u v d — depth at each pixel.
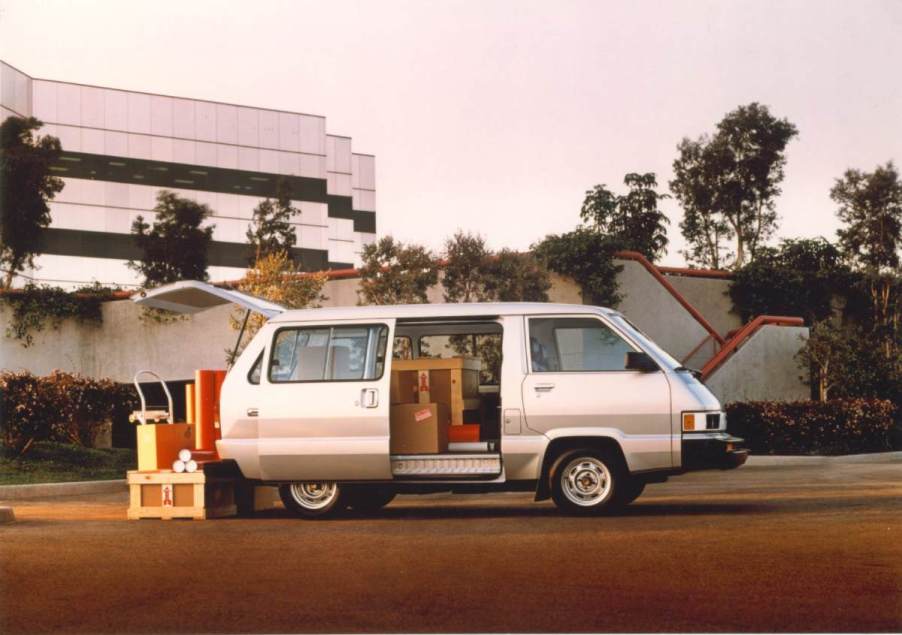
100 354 30.59
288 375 12.22
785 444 25.44
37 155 44.09
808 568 7.73
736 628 5.86
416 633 5.87
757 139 38.72
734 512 11.87
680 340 28.53
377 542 9.67
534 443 11.62
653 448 11.47
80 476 19.97
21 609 6.68
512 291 25.64
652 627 5.90
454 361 12.19
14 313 30.77
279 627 6.09
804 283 32.69
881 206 33.47
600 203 35.88
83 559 8.81
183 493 12.50
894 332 31.03
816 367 29.33
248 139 67.94
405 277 25.52
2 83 57.84
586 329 11.84
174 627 6.13
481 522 11.31
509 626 5.98
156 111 64.88
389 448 11.80
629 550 8.74
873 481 17.06
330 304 28.73
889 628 5.85
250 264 46.25
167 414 13.28
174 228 51.78
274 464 12.12
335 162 75.69
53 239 61.00
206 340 29.66
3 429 20.58
